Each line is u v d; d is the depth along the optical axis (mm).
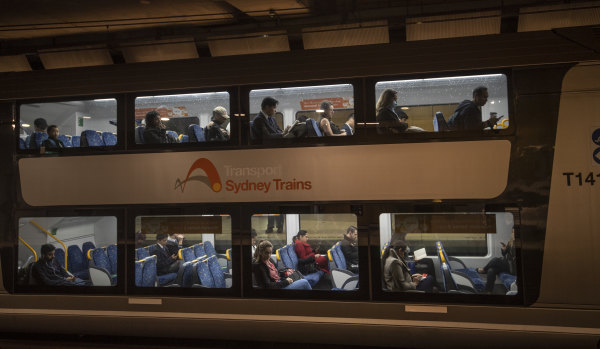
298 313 4453
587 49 4016
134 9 5594
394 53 4355
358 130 4328
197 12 5703
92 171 4777
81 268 5020
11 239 4988
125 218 4719
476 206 4098
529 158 4031
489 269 4137
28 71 5008
